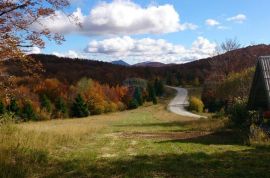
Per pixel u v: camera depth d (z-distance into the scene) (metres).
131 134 29.88
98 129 33.56
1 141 14.55
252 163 12.86
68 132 23.58
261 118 24.14
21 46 13.23
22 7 12.88
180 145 19.38
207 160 13.80
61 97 90.19
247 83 58.81
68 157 14.73
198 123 39.56
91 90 101.19
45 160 13.47
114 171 11.79
